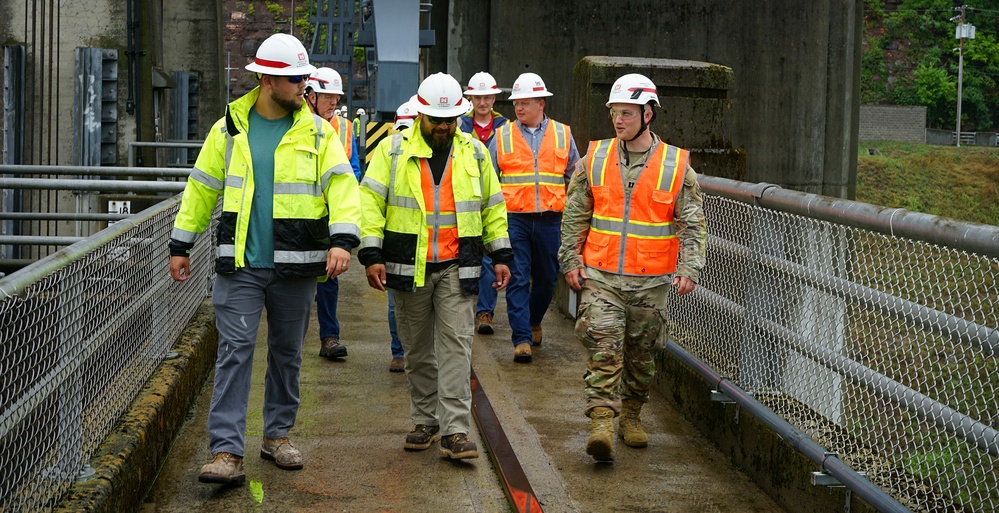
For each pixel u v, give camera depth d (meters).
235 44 44.19
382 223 5.15
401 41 13.70
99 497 3.79
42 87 14.94
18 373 3.24
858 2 16.94
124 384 4.83
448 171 5.16
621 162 5.16
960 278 3.46
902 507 3.64
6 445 3.16
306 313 4.91
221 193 4.79
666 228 5.16
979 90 94.81
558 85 15.10
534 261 7.56
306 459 5.26
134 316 5.04
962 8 91.81
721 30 15.85
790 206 4.78
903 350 3.86
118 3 15.02
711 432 5.67
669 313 6.89
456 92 5.09
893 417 3.95
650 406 6.40
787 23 16.14
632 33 15.38
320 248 4.75
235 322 4.69
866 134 82.69
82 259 3.98
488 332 8.27
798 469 4.52
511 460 5.16
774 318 5.12
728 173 8.37
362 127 13.36
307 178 4.68
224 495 4.72
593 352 5.12
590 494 4.79
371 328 8.51
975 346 3.38
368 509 4.60
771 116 16.39
